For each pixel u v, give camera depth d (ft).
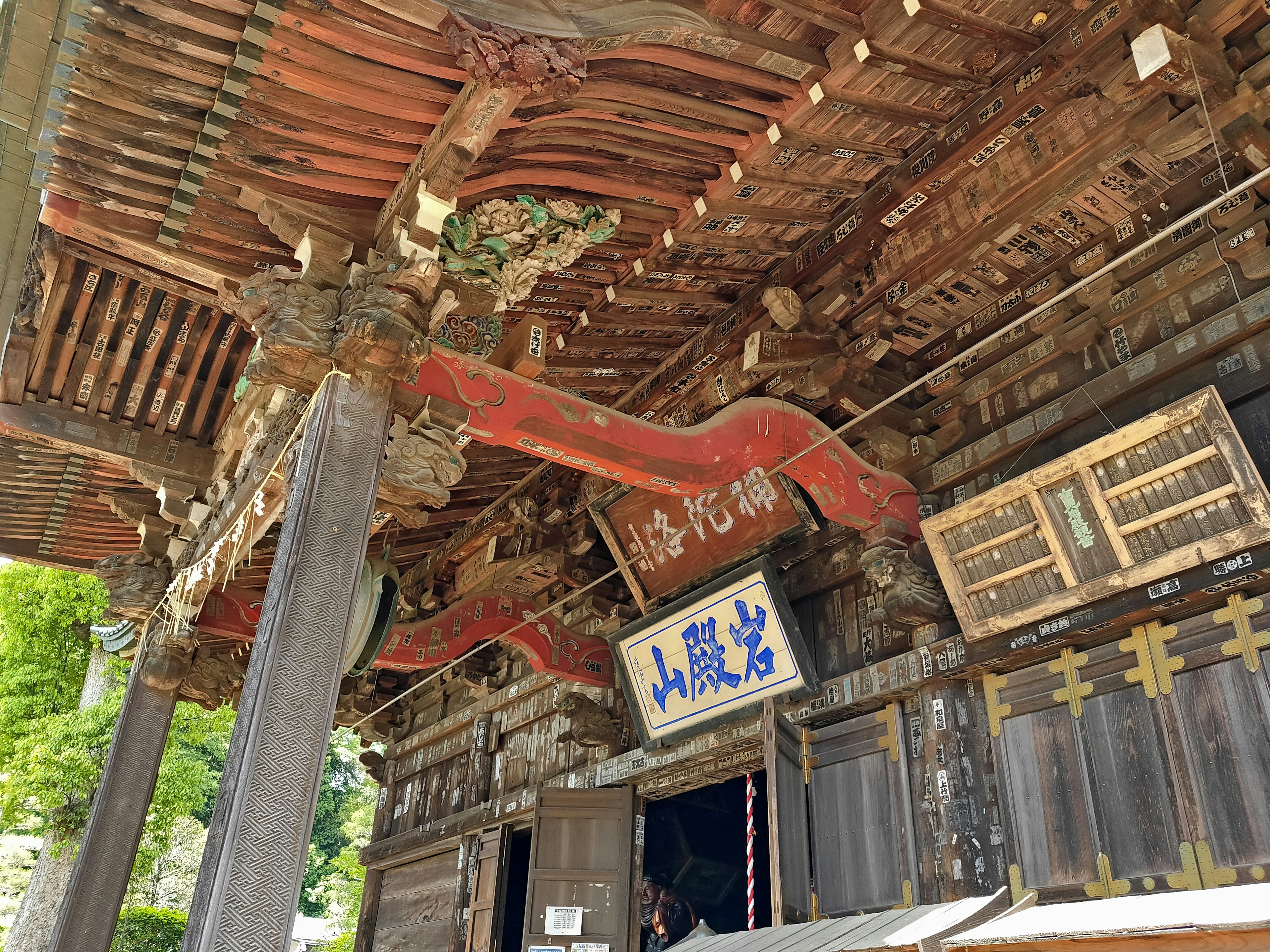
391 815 53.26
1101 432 23.57
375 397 19.49
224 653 32.86
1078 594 22.07
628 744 37.11
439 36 17.31
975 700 24.85
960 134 23.75
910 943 11.51
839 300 27.27
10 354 27.30
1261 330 20.74
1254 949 8.46
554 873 34.83
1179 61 19.26
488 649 47.42
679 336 32.04
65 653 60.75
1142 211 23.50
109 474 33.50
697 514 32.89
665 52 20.90
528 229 23.67
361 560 18.01
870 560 26.30
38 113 20.12
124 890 28.04
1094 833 21.36
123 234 21.58
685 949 19.62
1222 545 19.70
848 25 21.44
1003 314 26.78
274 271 19.74
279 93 18.30
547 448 22.97
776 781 26.08
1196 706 20.27
